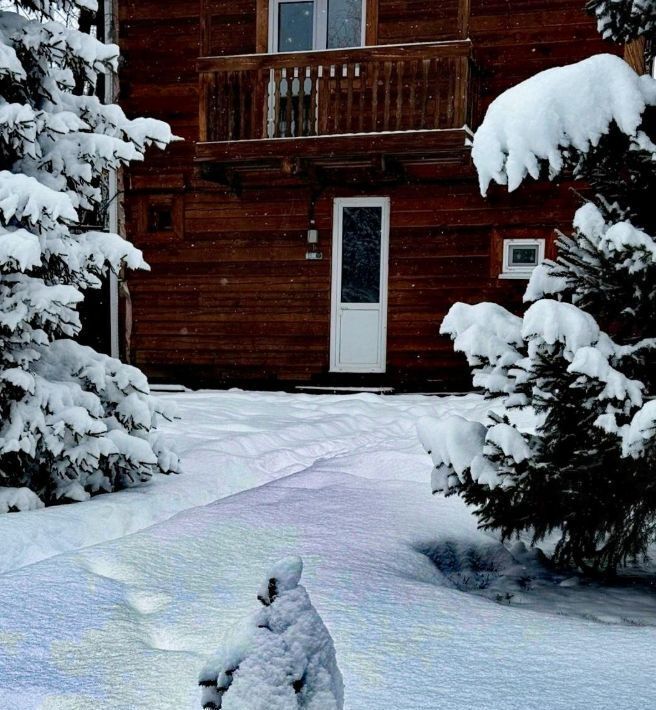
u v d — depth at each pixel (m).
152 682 2.97
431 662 3.10
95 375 6.42
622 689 2.84
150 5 15.70
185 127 15.66
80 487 6.14
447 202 14.71
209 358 15.67
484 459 4.44
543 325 4.23
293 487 6.53
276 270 15.44
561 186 14.23
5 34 6.32
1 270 5.86
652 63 6.15
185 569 4.31
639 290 4.50
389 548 4.79
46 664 3.12
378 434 9.88
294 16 15.34
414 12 14.69
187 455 7.69
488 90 14.55
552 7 14.26
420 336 14.83
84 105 6.72
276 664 1.85
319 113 13.91
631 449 3.99
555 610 4.25
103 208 15.22
